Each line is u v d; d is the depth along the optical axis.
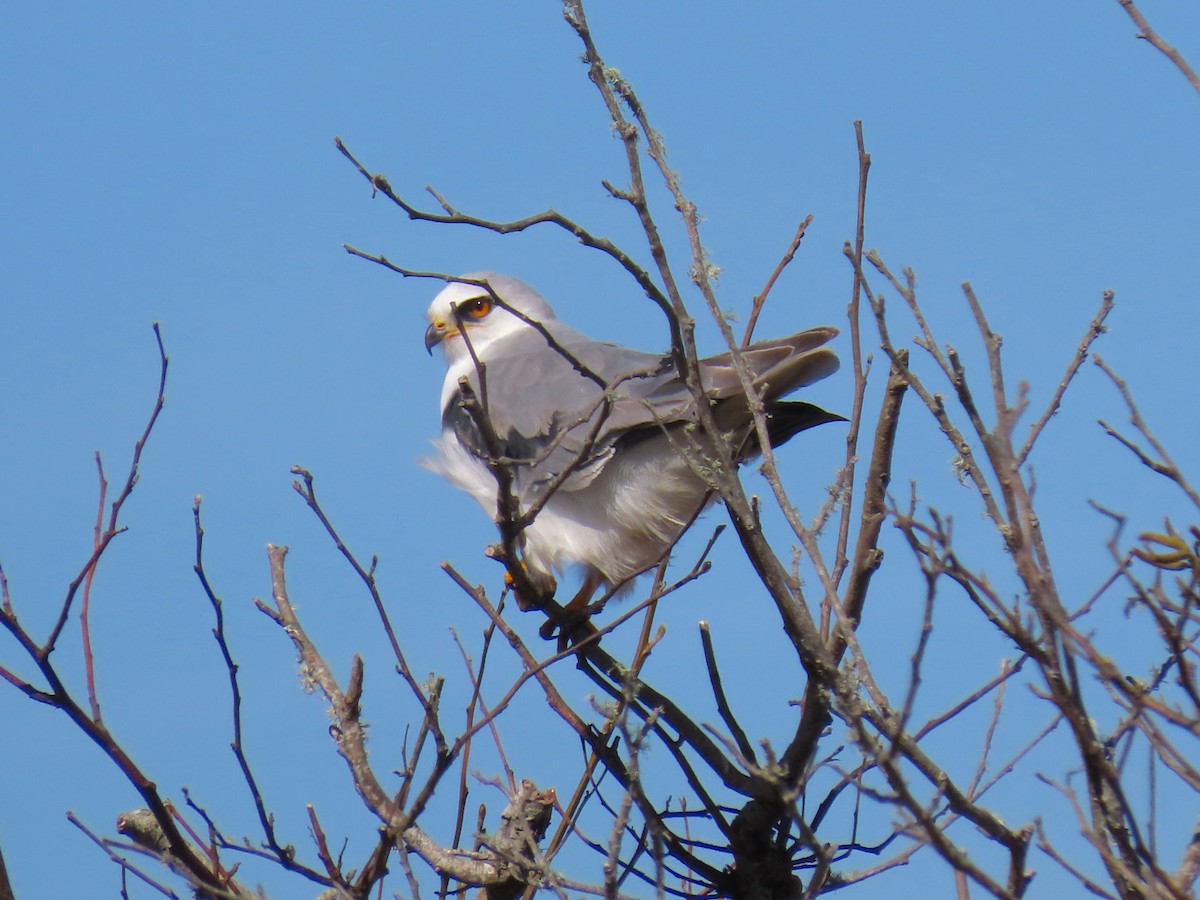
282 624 9.19
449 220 7.55
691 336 7.97
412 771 8.06
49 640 7.94
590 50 7.92
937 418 7.10
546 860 8.24
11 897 7.02
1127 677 6.73
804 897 7.18
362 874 7.99
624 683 8.19
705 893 9.49
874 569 8.68
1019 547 6.53
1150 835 6.63
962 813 6.90
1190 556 7.16
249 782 8.09
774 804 9.13
